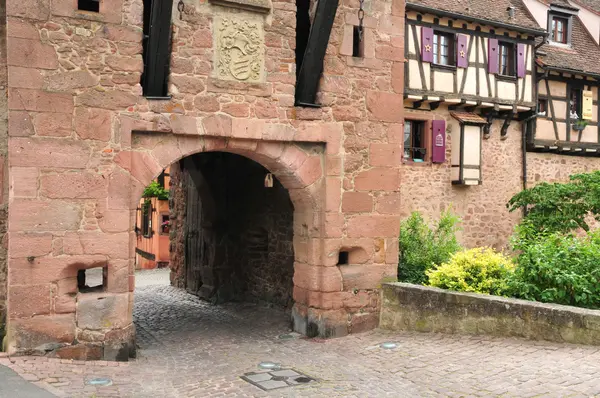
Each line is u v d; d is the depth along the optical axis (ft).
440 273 27.76
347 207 27.58
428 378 19.76
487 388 17.93
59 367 20.72
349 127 27.50
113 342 22.71
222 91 24.61
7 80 22.20
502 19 50.96
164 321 32.40
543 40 52.90
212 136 24.58
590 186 46.42
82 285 23.43
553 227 46.60
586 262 24.47
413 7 45.83
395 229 28.91
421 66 47.34
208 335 28.71
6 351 21.81
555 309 21.57
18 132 21.17
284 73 25.82
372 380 20.26
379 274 28.58
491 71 50.96
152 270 69.92
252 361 23.57
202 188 38.68
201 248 41.22
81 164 22.20
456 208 51.19
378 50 28.19
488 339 23.43
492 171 53.26
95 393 18.33
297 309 28.86
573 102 58.08
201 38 24.17
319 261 27.40
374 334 27.45
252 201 37.73
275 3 25.61
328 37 25.76
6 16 21.17
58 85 21.77
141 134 23.54
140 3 23.12
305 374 21.45
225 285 38.99
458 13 47.85
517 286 25.23
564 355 19.95
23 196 21.27
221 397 18.85
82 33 22.17
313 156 27.04
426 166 49.55
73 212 22.08
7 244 22.81
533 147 55.26
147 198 75.41
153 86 23.56
